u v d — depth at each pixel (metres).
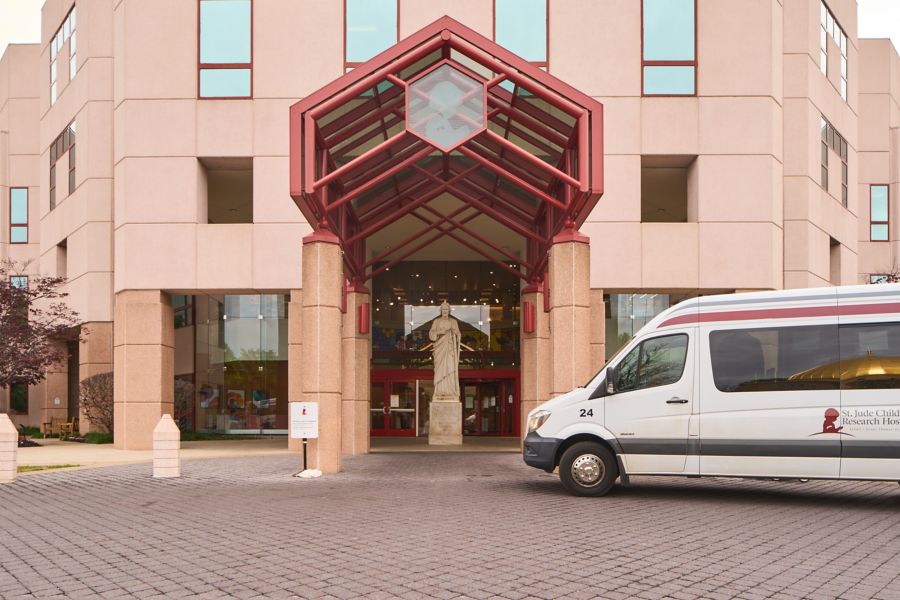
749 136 21.75
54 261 32.44
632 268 21.42
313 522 8.77
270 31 22.30
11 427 13.58
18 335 27.22
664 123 21.77
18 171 39.56
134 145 22.08
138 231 21.89
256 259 21.77
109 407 27.09
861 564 6.66
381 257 20.80
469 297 34.19
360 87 13.29
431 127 13.43
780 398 10.45
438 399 25.58
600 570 6.41
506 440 28.84
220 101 22.14
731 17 21.98
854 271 27.36
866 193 36.34
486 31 22.05
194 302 32.97
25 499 11.18
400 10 22.20
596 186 13.20
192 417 32.22
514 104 15.02
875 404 10.09
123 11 22.48
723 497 11.02
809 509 9.89
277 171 21.98
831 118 25.53
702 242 21.48
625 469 10.98
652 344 11.15
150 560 6.91
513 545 7.42
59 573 6.46
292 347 21.72
